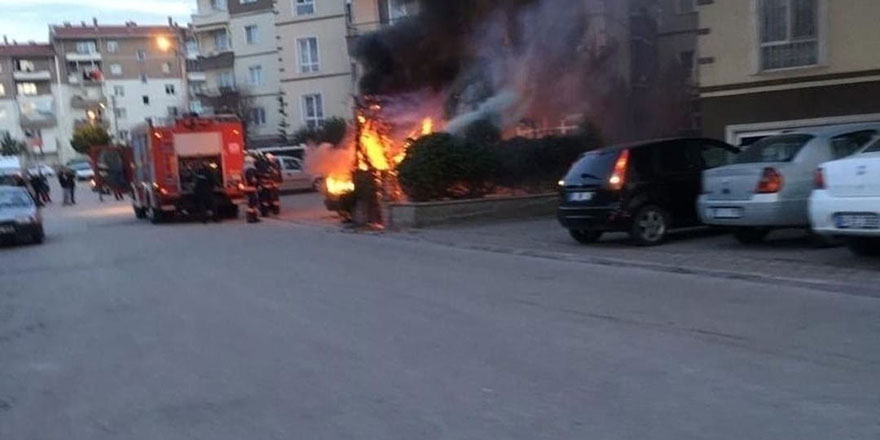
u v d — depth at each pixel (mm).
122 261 16906
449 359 7441
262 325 9477
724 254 12102
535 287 10883
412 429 5707
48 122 94812
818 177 10492
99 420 6398
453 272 12648
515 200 19875
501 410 5984
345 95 45938
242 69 57344
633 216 13523
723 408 5750
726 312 8641
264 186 26234
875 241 10469
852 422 5355
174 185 26375
